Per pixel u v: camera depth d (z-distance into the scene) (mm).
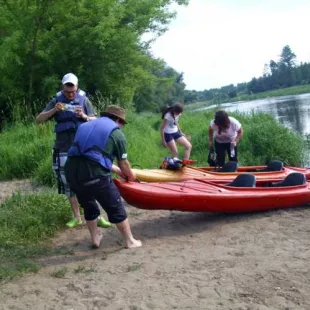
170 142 7742
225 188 5262
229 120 7043
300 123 18562
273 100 54750
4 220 4941
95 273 3834
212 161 7293
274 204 5328
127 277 3707
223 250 4207
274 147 9672
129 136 9844
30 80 12281
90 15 12797
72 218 5215
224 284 3473
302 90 75625
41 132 9625
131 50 13523
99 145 4062
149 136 11969
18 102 12125
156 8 14539
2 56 11750
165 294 3357
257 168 6734
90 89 13836
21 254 4293
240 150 9734
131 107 15438
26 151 8438
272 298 3211
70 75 4688
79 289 3531
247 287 3404
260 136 9797
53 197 5574
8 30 12242
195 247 4340
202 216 5371
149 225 5141
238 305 3137
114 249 4406
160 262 3988
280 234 4559
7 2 11992
